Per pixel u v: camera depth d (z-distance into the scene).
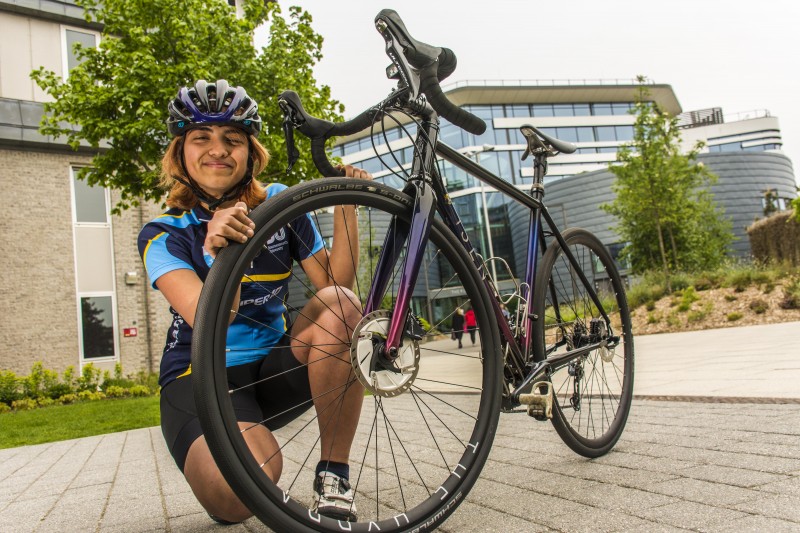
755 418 2.90
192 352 1.13
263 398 1.73
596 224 38.91
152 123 7.92
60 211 12.52
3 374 10.86
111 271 12.90
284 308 1.80
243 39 8.75
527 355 2.12
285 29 9.27
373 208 1.58
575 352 2.34
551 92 50.91
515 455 2.60
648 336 13.98
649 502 1.69
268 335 1.72
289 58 9.04
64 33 13.29
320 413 1.60
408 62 1.68
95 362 12.46
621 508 1.66
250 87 8.70
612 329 2.70
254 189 1.76
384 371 1.50
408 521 1.43
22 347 11.82
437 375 1.69
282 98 1.65
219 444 1.12
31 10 12.79
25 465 3.81
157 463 3.41
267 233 1.26
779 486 1.74
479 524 1.62
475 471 1.60
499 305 2.01
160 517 2.04
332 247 1.76
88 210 12.90
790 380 4.12
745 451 2.22
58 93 8.54
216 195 1.69
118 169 8.67
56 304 12.23
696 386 4.40
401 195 1.59
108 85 8.59
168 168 1.70
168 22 8.41
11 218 12.07
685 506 1.62
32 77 8.54
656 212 20.62
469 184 38.81
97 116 8.23
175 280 1.49
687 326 14.37
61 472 3.37
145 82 8.07
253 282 1.62
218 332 1.16
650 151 20.56
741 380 4.45
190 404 1.53
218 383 1.14
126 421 6.38
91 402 10.02
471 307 1.71
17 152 12.28
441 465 2.50
